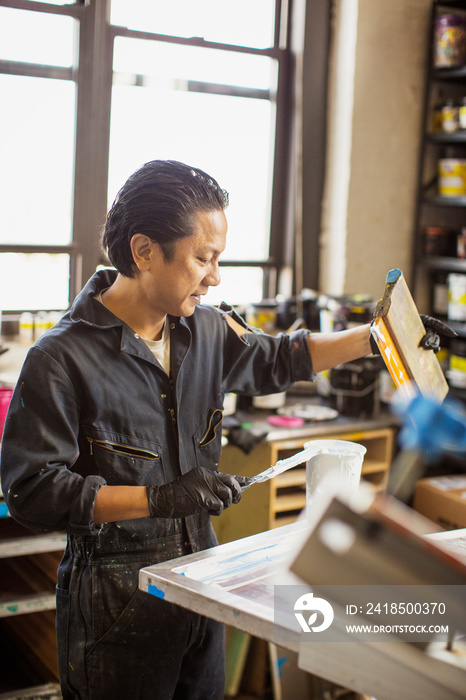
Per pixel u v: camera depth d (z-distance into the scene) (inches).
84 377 51.4
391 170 129.5
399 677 34.0
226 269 128.1
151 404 54.2
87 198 113.2
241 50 122.0
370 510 31.5
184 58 117.4
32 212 109.7
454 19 122.9
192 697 57.8
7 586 86.9
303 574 32.8
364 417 110.5
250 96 125.0
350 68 122.9
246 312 122.6
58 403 50.1
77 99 109.8
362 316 108.7
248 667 95.2
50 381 50.1
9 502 49.9
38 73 106.5
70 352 51.2
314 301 121.3
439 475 120.5
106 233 53.5
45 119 108.3
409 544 31.2
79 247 113.7
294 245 130.6
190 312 53.5
